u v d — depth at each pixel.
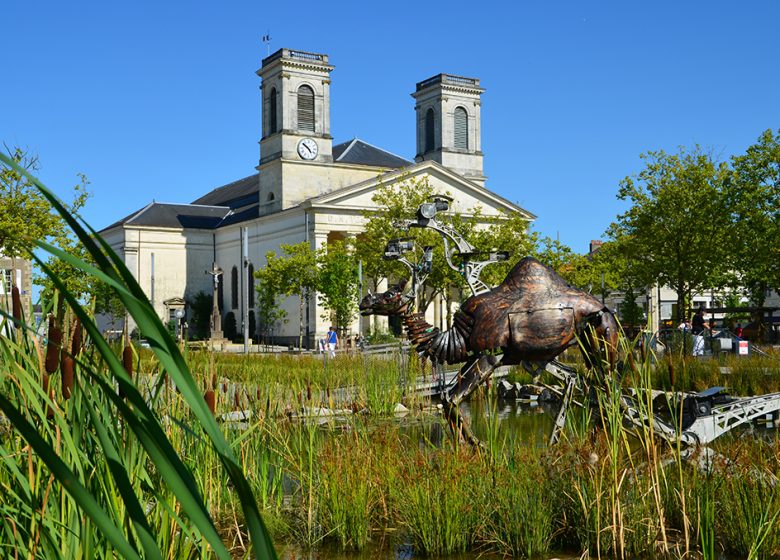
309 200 56.34
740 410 11.34
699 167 39.12
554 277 8.99
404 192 50.66
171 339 1.18
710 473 6.51
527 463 7.09
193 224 72.75
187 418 5.52
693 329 27.12
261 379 14.97
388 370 18.19
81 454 2.71
